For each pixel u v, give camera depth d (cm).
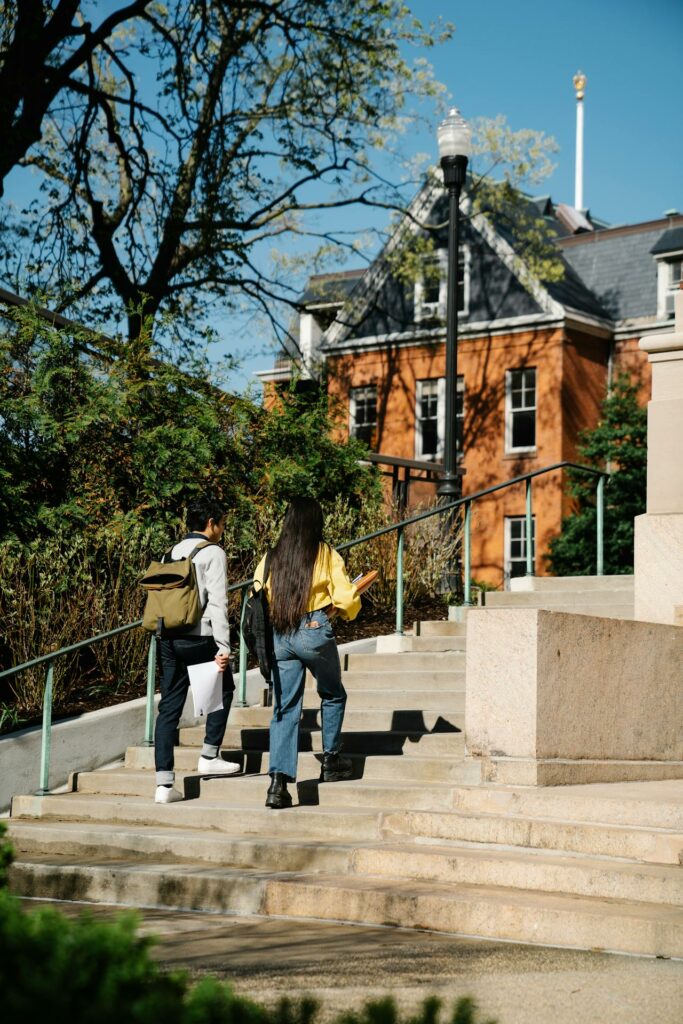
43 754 799
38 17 1678
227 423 1188
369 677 890
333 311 2780
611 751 711
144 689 966
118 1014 204
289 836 662
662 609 837
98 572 1027
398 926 524
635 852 552
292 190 2203
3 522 988
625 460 2734
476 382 3281
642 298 3344
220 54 1983
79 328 1129
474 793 639
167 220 2003
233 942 493
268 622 702
